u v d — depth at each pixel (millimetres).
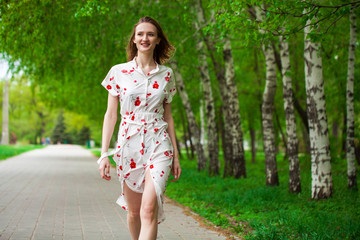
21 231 5199
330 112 19188
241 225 6246
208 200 9141
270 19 5805
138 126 3248
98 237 4988
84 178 12758
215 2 6410
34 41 10844
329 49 14789
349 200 8930
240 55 21719
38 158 23938
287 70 10789
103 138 3334
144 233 2975
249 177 15250
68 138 77250
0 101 57625
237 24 6074
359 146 15102
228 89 14914
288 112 10703
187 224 6125
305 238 5039
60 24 11484
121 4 12625
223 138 25250
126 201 3434
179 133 47125
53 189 9789
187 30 13180
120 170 3314
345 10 5414
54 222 5859
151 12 12617
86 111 27766
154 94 3273
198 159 18922
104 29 12609
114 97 3379
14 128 71312
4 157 22281
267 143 12281
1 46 10148
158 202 3066
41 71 13453
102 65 13617
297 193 10305
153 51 3533
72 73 15062
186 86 22391
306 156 17641
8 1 8664
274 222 6441
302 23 5578
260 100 23688
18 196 8469
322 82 9062
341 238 5383
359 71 15008
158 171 3137
